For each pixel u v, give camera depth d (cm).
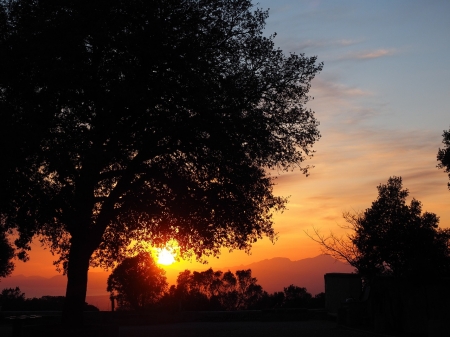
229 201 1645
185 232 1719
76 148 1369
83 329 1527
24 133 1291
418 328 1945
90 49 1470
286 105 1714
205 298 4294
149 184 1727
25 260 1662
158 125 1506
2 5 1459
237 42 1667
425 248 1956
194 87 1457
